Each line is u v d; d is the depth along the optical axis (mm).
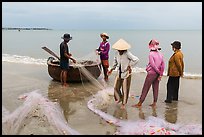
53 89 10180
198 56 24453
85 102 8648
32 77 12320
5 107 7934
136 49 31312
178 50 8516
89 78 11062
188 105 8492
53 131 6301
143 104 8547
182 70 8656
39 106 7875
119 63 7984
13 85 10719
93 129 6500
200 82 11797
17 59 19750
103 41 11586
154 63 7922
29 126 6570
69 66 10688
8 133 6195
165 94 9812
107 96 9188
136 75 13312
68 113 7625
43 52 28250
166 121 7133
